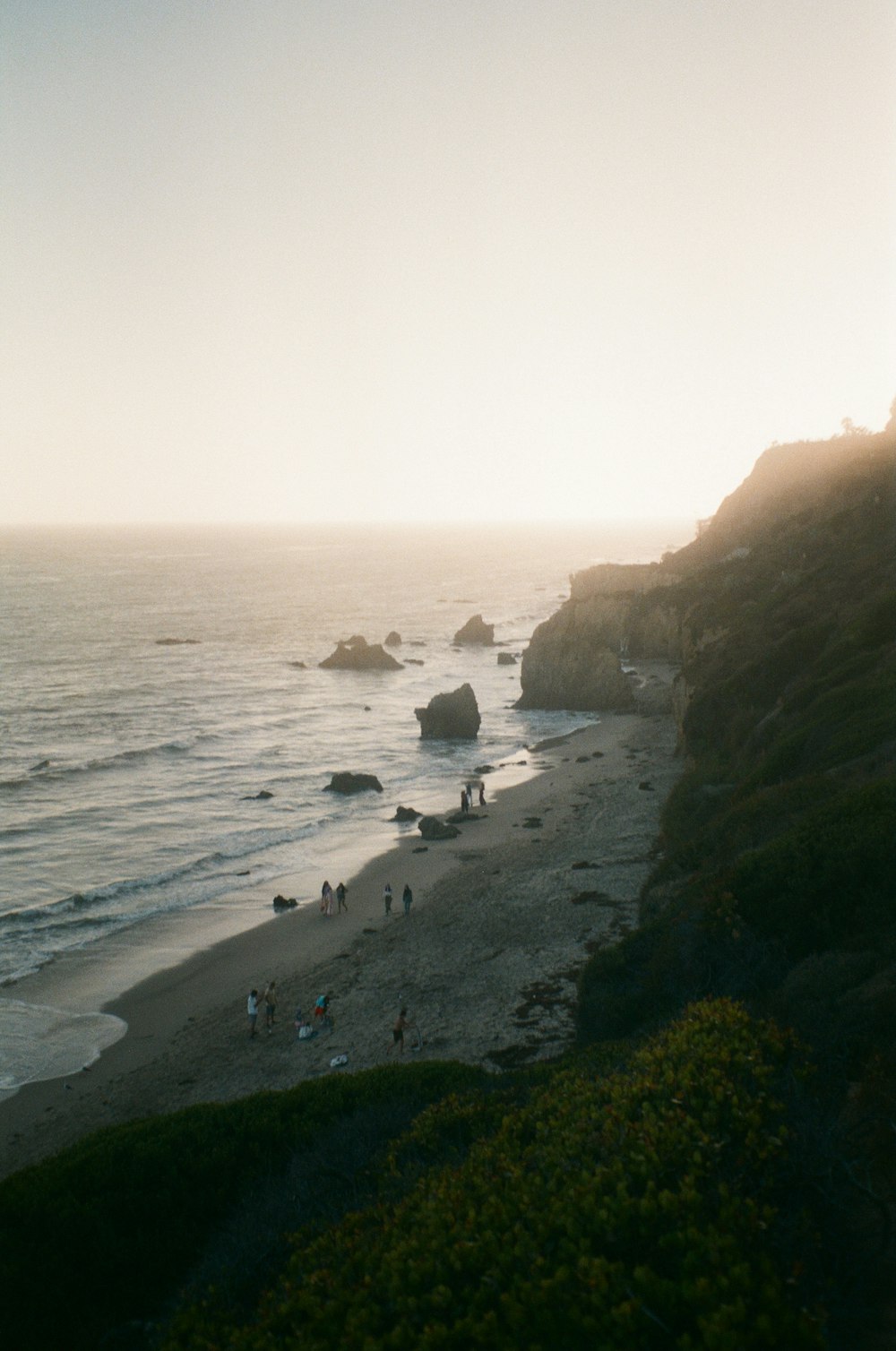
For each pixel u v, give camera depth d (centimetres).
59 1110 2433
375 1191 1139
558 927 3312
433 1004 2817
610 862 4022
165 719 8419
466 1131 1258
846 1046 1158
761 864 2050
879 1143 900
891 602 4025
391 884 4172
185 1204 1313
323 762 6894
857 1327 684
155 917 3909
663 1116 931
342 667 11306
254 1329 811
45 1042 2828
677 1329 644
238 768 6706
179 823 5362
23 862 4684
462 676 10950
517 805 5453
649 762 6188
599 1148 916
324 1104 1560
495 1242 795
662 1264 716
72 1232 1258
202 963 3416
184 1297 1041
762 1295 632
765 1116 903
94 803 5772
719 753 4388
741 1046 1066
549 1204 822
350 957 3341
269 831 5194
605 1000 2075
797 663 4550
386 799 5834
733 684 4853
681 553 12600
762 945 1789
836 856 1950
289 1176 1270
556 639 8838
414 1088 1605
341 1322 774
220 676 10706
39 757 6956
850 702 3159
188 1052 2717
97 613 16625
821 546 6725
